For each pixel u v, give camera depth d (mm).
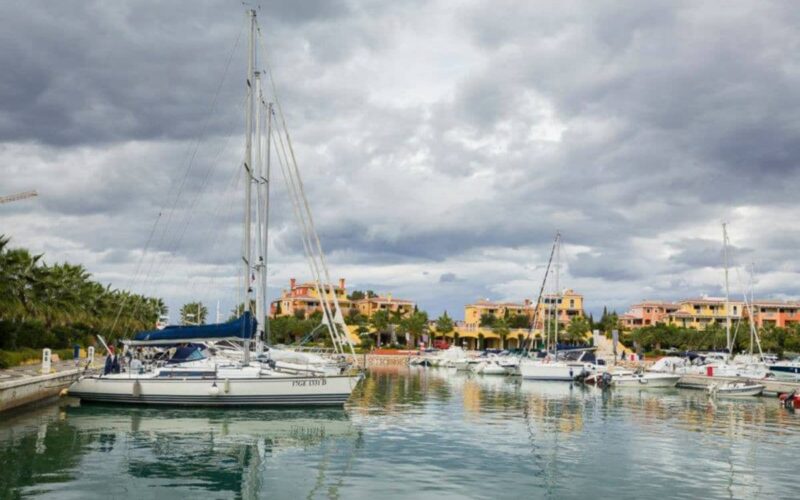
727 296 82375
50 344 59312
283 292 162000
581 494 19406
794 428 34156
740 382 56625
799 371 64125
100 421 30891
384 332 135375
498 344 142125
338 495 18703
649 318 161750
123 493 18438
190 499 18031
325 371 38031
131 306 83750
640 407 43812
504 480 20859
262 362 37844
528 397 48969
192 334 35594
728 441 29375
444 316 137375
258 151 42938
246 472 21281
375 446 26094
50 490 18469
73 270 70188
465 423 33125
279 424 30984
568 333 125188
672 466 23516
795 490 20344
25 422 30422
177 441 26328
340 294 155375
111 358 36875
